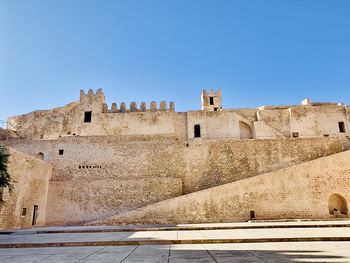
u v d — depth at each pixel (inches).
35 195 1142.3
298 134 1827.0
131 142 1374.3
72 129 1946.4
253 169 1314.0
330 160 1061.1
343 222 815.1
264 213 1014.4
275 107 1991.9
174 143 1364.4
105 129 1897.1
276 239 462.9
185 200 1021.8
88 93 1987.0
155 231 692.7
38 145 1387.8
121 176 1330.0
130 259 311.3
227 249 378.3
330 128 1827.0
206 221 1002.1
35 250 421.4
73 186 1243.8
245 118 1891.0
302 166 1056.8
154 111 1943.9
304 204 1023.6
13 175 986.7
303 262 273.0
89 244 465.4
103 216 1196.5
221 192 1029.8
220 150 1344.7
